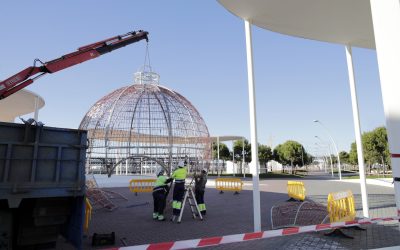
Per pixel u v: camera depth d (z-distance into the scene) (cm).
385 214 1054
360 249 588
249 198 1617
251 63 783
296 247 607
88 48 926
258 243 641
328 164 8612
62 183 476
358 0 734
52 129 486
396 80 482
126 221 956
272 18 812
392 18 492
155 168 2772
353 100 950
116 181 2339
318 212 978
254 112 762
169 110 2505
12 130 457
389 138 489
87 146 512
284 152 6269
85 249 624
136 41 1041
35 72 828
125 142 2439
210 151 2775
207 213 1111
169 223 920
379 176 4075
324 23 851
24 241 475
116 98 2534
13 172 449
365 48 1052
